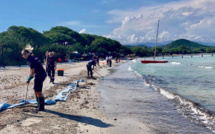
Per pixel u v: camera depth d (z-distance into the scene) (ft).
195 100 26.40
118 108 21.12
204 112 19.93
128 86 38.17
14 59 88.02
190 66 118.42
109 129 14.32
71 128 13.44
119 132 13.93
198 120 17.60
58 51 128.77
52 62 34.09
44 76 16.53
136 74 64.39
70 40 245.65
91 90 31.60
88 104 21.83
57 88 29.53
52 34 243.40
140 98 26.96
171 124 16.46
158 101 25.20
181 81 47.52
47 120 14.61
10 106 17.33
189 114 19.43
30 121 14.10
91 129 13.83
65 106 19.56
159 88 35.70
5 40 95.09
